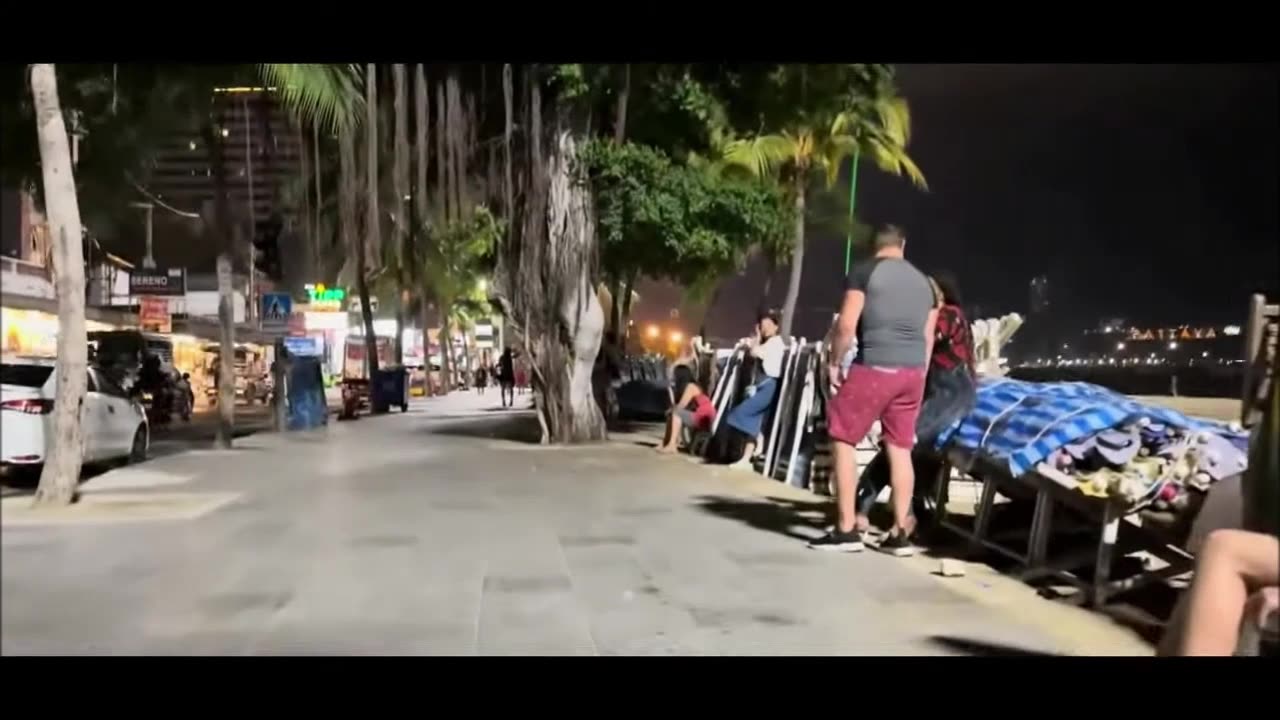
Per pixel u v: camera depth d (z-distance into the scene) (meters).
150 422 17.78
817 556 6.49
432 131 13.71
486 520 7.80
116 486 9.37
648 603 5.32
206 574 5.81
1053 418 6.09
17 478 9.84
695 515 8.12
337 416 24.00
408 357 57.41
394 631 4.79
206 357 23.39
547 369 15.29
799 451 9.98
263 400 24.52
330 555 6.38
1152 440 5.82
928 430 6.87
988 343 12.07
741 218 15.70
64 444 8.41
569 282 15.05
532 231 14.93
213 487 9.50
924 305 6.56
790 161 22.34
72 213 8.48
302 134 11.60
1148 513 5.64
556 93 14.46
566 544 6.84
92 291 15.10
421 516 7.93
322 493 9.10
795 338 12.34
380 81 12.81
